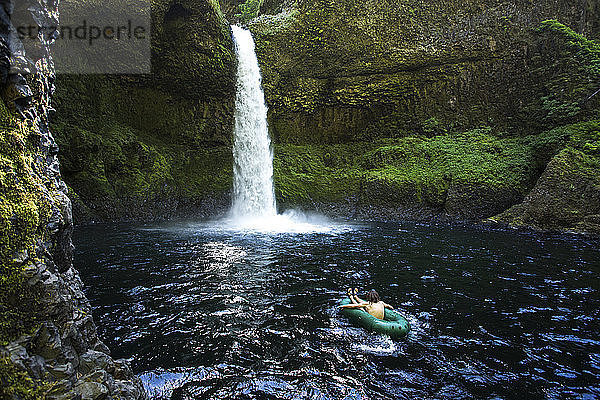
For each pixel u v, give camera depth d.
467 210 16.11
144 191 16.22
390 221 16.70
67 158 14.26
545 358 3.96
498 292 6.25
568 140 15.28
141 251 9.24
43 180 2.45
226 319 4.90
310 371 3.60
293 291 6.13
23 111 2.34
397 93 20.47
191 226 14.28
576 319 5.08
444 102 20.08
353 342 4.25
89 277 6.85
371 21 19.97
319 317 4.99
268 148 21.19
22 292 1.95
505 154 17.22
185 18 16.67
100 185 14.98
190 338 4.32
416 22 19.86
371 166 19.70
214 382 3.38
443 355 3.98
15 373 1.77
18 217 2.00
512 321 4.98
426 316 5.12
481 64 19.48
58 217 2.38
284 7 24.03
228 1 28.84
